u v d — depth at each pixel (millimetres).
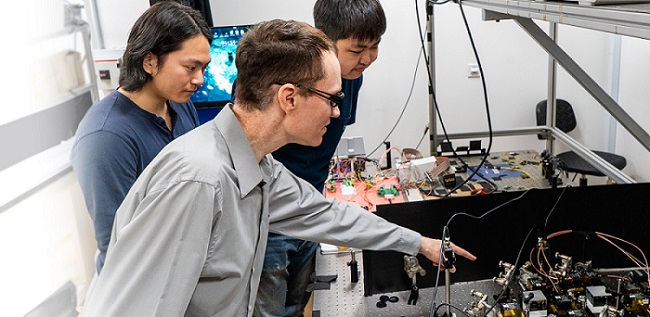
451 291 1604
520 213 1594
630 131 2057
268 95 943
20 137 1282
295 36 929
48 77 1424
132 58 1417
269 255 1531
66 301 1387
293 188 1300
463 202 1575
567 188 1585
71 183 1466
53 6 1465
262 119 972
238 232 997
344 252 1855
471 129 3672
